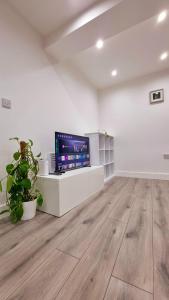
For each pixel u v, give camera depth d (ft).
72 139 7.83
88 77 11.22
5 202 5.36
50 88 7.72
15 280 2.67
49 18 6.29
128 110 11.96
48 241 3.81
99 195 7.47
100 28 6.00
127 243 3.67
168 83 10.43
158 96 10.75
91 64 9.61
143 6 5.05
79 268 2.92
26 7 5.85
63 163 7.00
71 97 9.47
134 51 8.37
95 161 10.02
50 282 2.62
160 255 3.23
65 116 8.83
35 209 5.34
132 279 2.65
